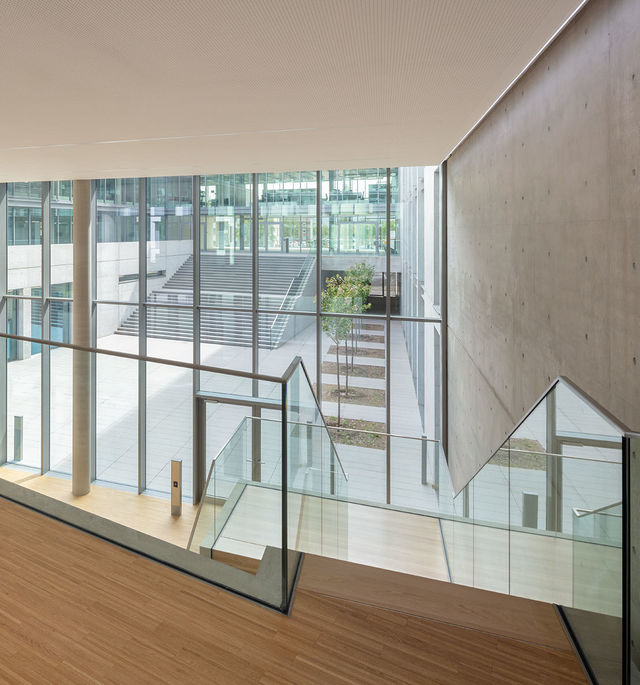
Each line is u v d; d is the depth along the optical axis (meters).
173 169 7.01
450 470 7.58
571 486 2.12
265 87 3.56
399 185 7.86
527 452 2.85
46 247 9.85
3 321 10.28
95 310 9.38
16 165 6.76
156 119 4.38
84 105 3.99
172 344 9.04
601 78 2.67
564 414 2.22
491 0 2.40
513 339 4.27
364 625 1.94
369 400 8.17
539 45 2.89
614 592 1.60
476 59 3.08
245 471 2.47
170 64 3.16
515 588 3.09
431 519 5.91
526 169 3.88
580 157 2.94
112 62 3.14
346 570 2.26
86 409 3.17
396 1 2.41
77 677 1.68
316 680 1.69
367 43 2.85
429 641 1.87
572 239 3.07
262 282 8.52
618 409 2.53
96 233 9.25
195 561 2.34
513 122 4.17
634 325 2.38
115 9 2.51
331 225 8.16
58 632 1.88
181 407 3.03
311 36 2.77
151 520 2.79
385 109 4.08
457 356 6.86
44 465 3.12
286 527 2.05
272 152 5.76
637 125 2.33
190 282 8.87
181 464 2.96
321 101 3.87
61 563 2.31
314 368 8.38
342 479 4.84
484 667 1.75
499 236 4.66
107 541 2.50
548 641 1.88
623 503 1.53
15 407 3.16
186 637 1.87
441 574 5.21
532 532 2.74
